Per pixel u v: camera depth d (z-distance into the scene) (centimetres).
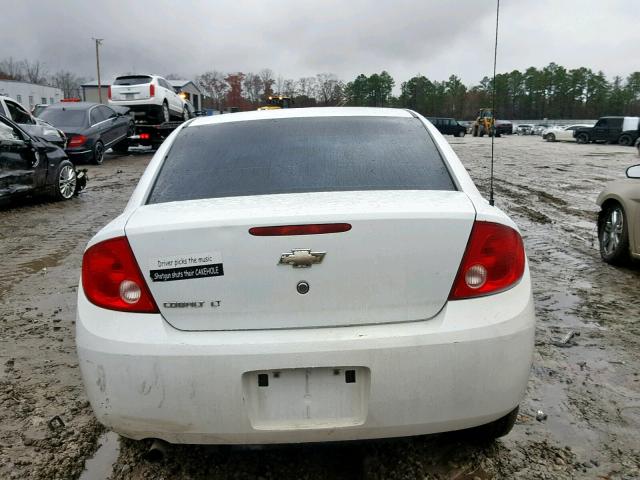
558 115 10912
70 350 372
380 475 240
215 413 201
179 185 250
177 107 2278
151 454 231
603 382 322
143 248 207
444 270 207
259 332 203
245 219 202
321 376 203
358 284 203
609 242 580
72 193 1042
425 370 201
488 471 241
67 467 248
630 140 3353
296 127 287
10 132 888
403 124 292
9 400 306
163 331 204
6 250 645
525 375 216
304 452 256
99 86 6319
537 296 475
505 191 1166
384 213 204
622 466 246
